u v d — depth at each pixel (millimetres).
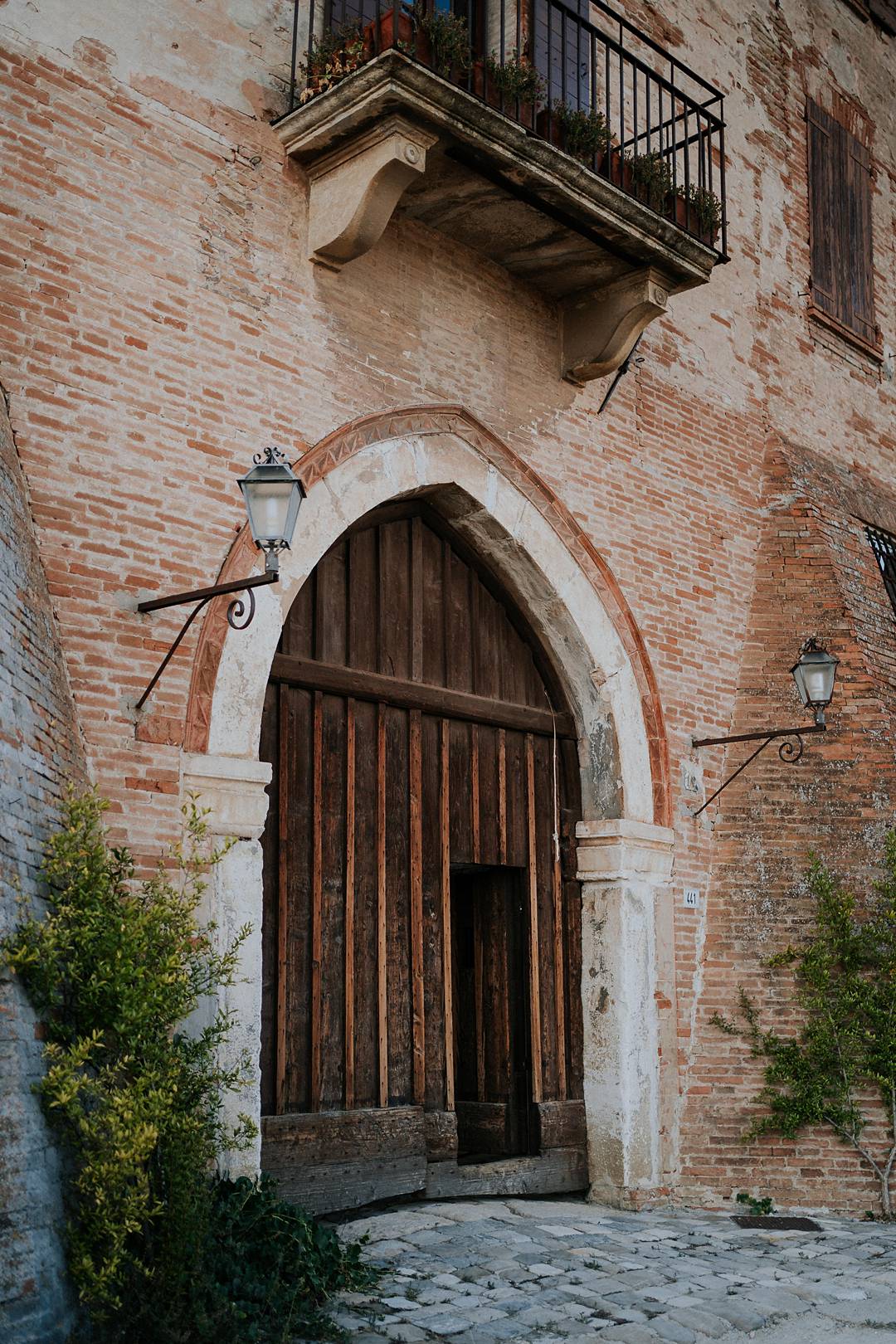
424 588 9453
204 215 7875
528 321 9930
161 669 6914
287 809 8211
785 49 13625
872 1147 9703
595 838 9969
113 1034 5473
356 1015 8398
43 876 5555
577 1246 7844
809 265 13359
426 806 9172
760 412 12281
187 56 7953
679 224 9695
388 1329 6043
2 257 6875
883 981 10125
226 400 7805
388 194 8188
